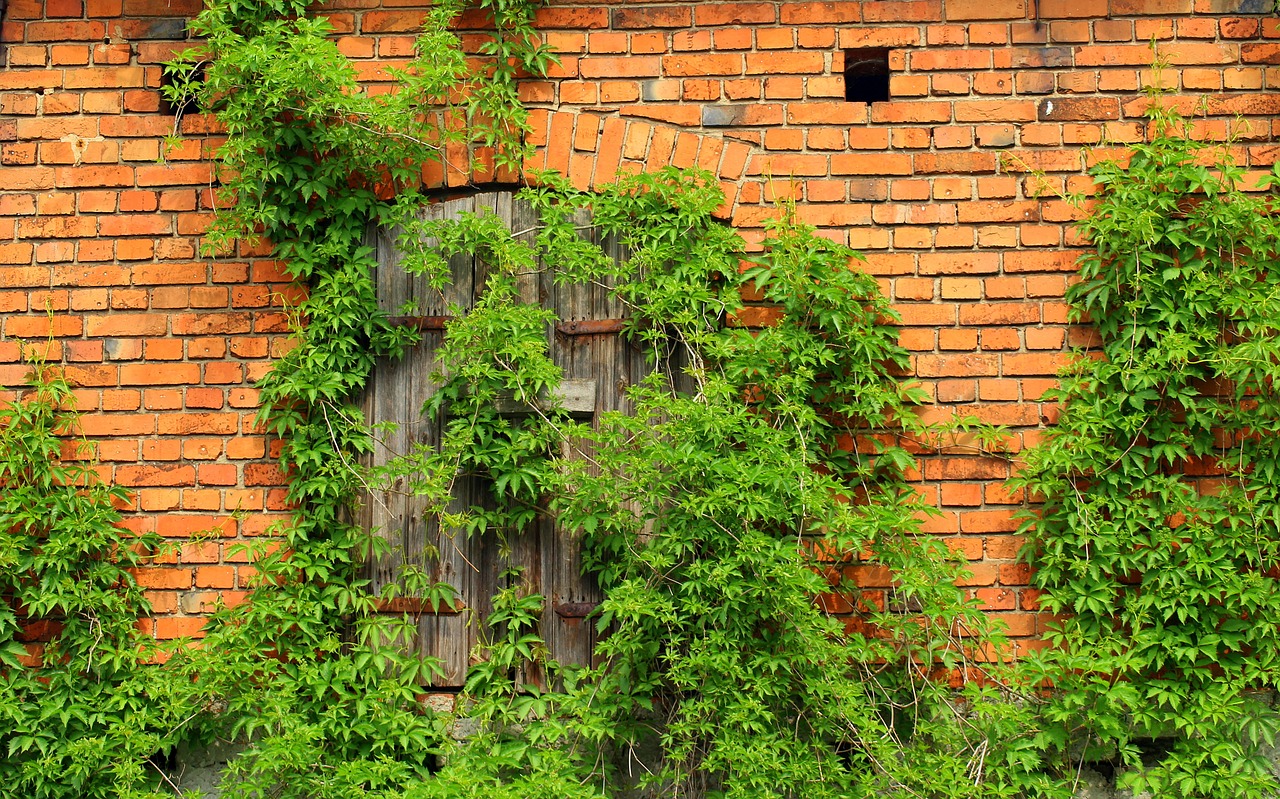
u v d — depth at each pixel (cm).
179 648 441
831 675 415
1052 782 424
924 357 450
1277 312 429
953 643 434
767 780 406
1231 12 455
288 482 456
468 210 463
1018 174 453
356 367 454
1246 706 424
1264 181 446
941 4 459
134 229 465
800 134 458
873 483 446
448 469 439
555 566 452
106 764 429
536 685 447
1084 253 450
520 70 466
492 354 442
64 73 470
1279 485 433
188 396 459
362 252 455
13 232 466
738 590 411
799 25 462
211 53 462
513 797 401
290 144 449
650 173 458
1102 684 421
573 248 447
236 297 461
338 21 470
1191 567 425
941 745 429
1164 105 452
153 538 451
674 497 435
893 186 455
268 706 424
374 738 431
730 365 441
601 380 457
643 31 465
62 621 446
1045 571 434
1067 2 458
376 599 449
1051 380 447
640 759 439
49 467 448
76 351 461
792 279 440
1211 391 441
